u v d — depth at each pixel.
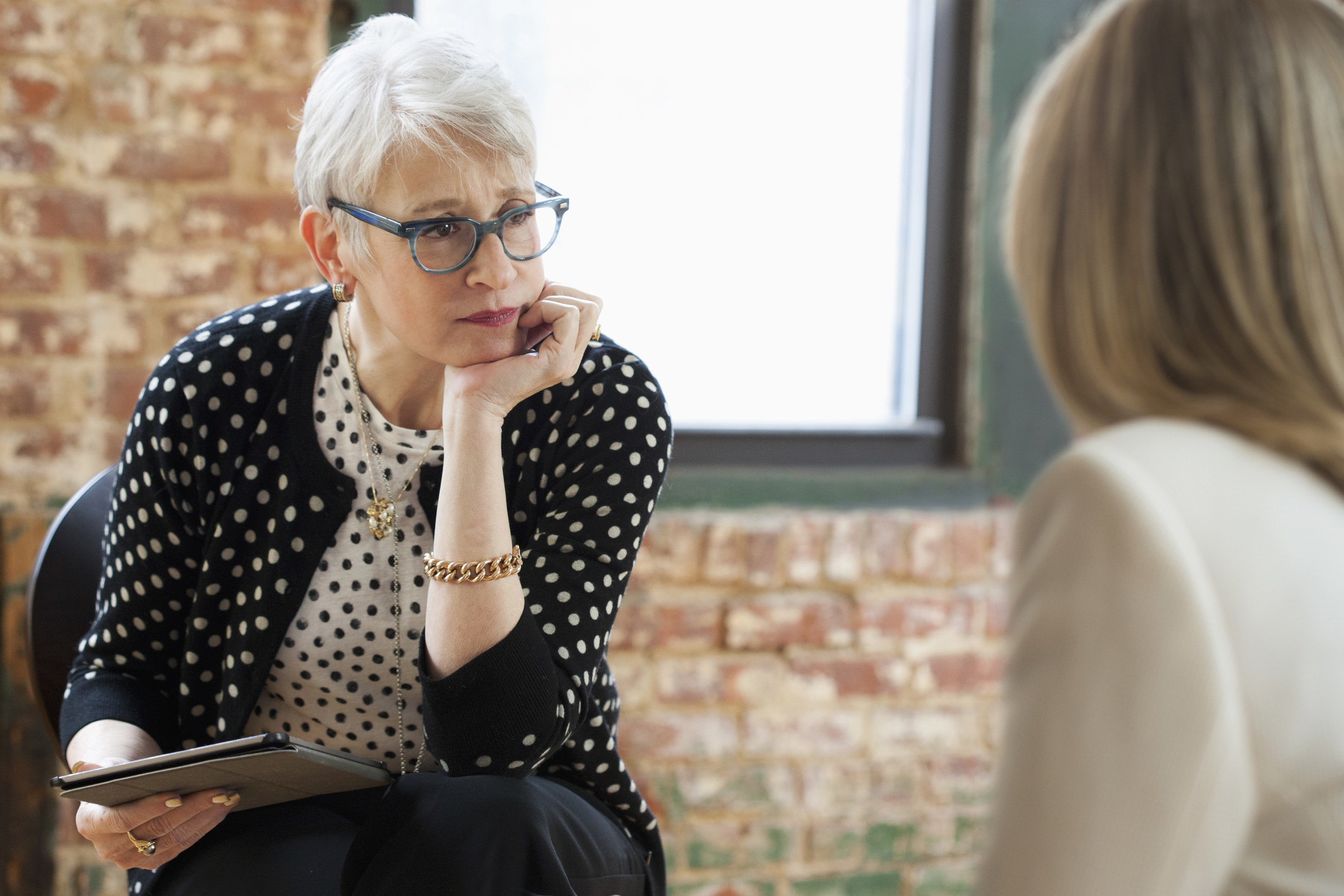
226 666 1.22
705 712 2.14
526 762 1.07
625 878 1.22
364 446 1.21
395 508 1.21
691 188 2.27
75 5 1.83
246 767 0.96
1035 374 2.32
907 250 2.37
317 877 1.05
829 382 2.36
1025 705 0.61
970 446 2.33
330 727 1.24
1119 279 0.66
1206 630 0.56
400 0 2.06
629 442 1.21
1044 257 0.70
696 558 2.13
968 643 2.25
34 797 1.89
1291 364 0.63
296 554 1.20
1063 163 0.69
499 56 2.14
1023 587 0.63
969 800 2.26
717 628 2.14
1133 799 0.55
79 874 1.91
